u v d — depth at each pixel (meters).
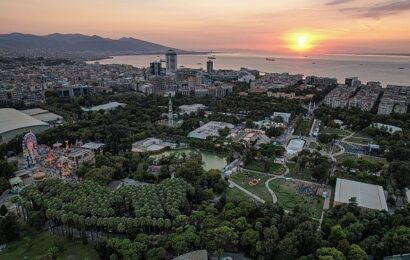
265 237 187.25
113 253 182.75
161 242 188.38
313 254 176.25
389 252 178.12
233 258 186.25
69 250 194.25
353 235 189.25
